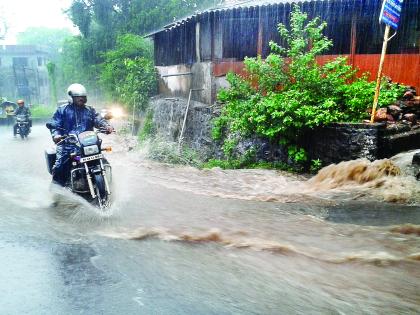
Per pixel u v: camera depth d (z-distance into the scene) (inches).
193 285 135.6
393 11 301.9
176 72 707.4
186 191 277.1
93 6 1311.5
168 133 658.2
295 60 362.0
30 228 197.8
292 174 334.6
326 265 152.8
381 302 125.6
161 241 179.2
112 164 417.1
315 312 119.0
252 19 530.3
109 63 1039.6
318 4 466.3
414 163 277.7
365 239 178.7
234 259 158.4
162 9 1224.8
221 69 551.2
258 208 233.1
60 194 248.2
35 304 121.4
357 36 476.4
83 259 157.4
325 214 219.8
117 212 225.6
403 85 401.7
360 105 330.0
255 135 396.5
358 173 275.7
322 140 329.7
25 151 512.4
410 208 228.4
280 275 144.3
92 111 263.7
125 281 137.8
